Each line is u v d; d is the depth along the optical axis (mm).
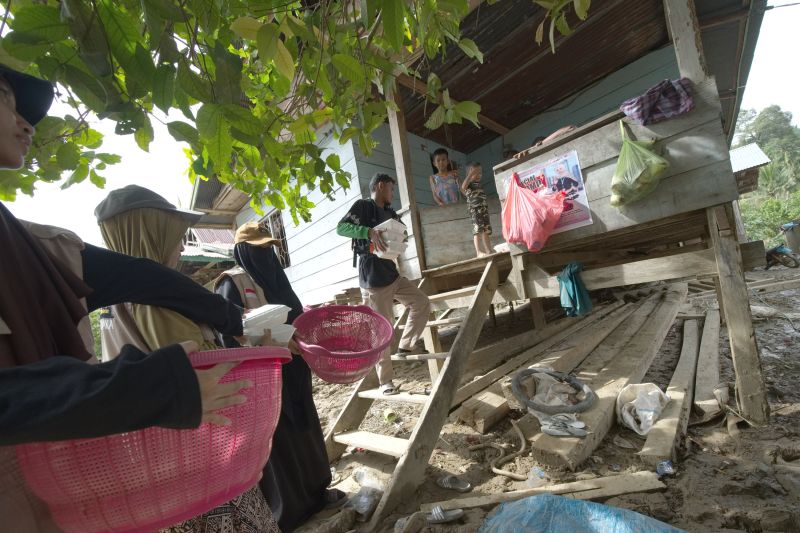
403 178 5348
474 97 7145
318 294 8750
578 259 5508
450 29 1735
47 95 1089
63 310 941
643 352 4215
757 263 3102
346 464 3264
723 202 2990
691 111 3057
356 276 7605
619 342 4781
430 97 2008
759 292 7691
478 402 3588
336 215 7789
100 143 2174
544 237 3809
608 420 3043
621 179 3209
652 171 3037
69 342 938
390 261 3832
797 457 2414
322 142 7781
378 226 3625
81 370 664
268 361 1044
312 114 1923
